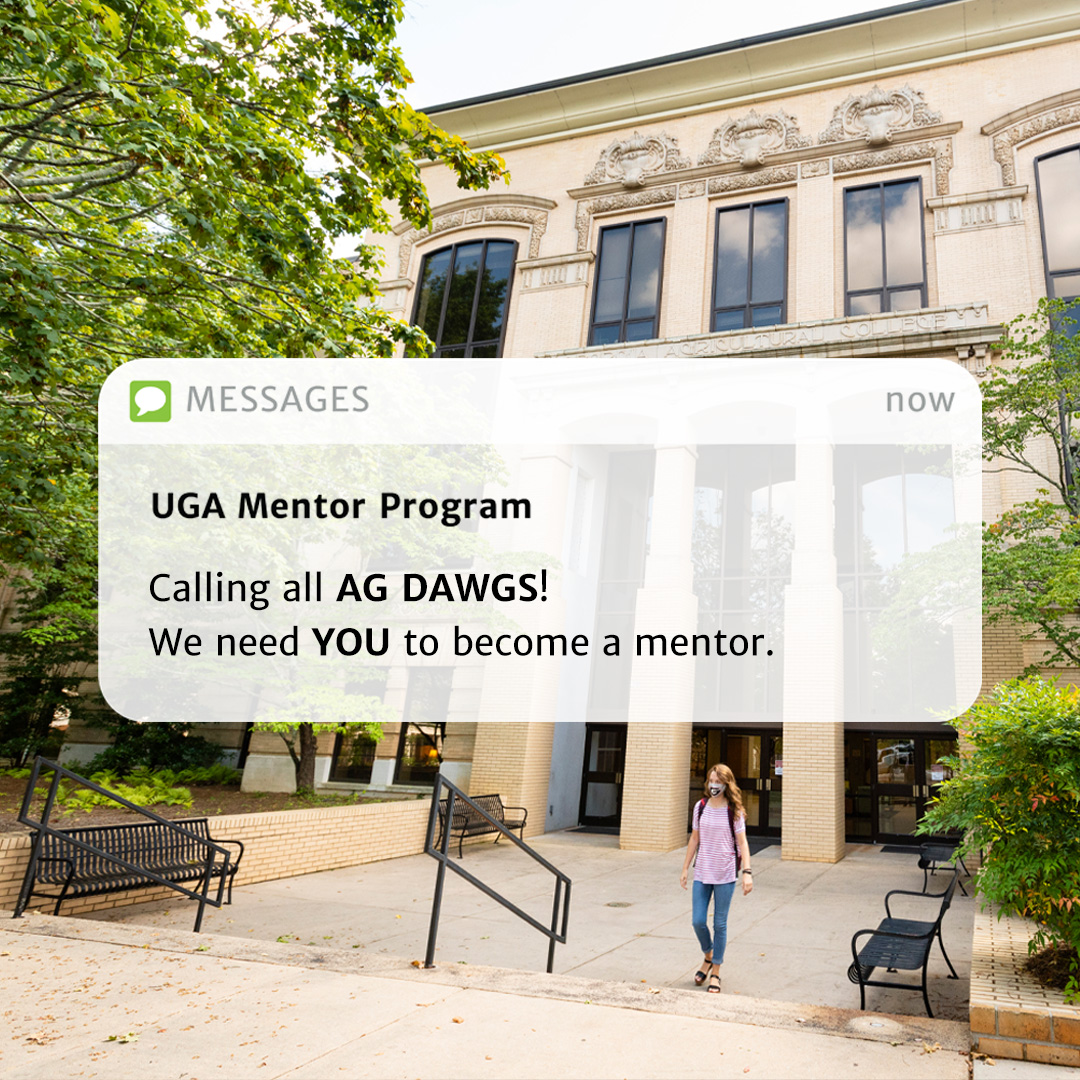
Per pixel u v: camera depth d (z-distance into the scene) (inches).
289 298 347.3
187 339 355.6
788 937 356.8
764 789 724.0
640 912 415.2
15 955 220.1
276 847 455.2
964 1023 189.3
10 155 311.4
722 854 270.7
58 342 291.6
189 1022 174.2
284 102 321.4
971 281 685.3
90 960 218.2
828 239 747.4
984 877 208.8
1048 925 205.9
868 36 779.4
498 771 693.3
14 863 297.4
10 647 841.5
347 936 334.3
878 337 669.3
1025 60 735.1
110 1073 146.6
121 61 276.4
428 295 924.6
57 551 507.2
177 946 236.1
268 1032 169.3
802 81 809.5
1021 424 508.7
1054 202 686.5
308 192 320.5
